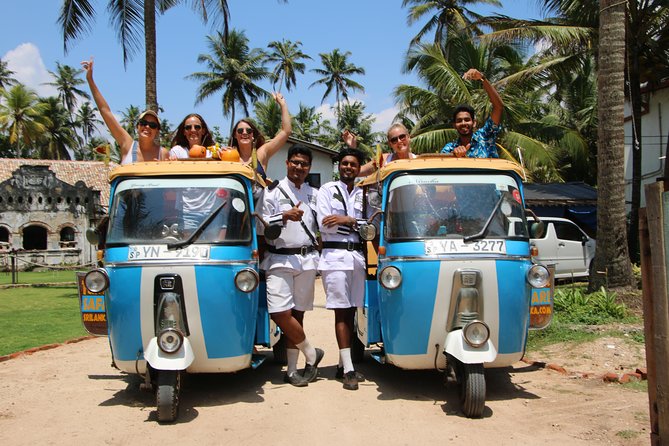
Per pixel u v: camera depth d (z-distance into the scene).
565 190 20.08
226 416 5.48
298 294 6.54
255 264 5.85
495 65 23.03
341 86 51.19
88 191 36.72
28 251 34.53
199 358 5.54
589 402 5.77
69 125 60.31
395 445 4.70
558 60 17.44
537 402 5.81
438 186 5.81
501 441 4.75
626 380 6.47
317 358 6.97
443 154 6.44
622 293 9.95
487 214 5.67
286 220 5.99
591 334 8.39
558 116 28.75
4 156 56.62
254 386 6.55
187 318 5.39
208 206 5.71
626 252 10.19
